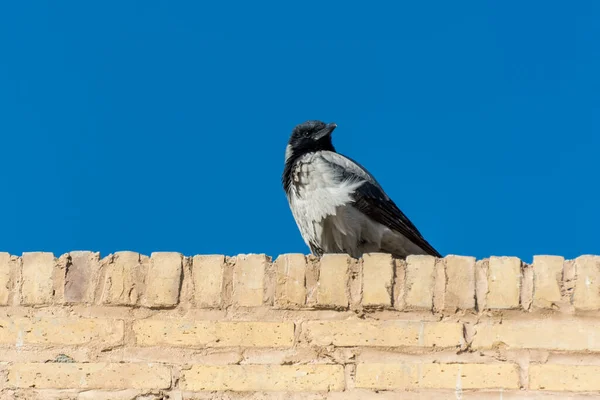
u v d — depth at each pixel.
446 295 11.60
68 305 11.88
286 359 11.45
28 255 12.11
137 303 11.83
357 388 11.22
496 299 11.55
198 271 11.94
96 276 12.02
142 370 11.48
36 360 11.61
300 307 11.70
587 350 11.27
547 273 11.62
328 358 11.41
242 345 11.55
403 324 11.48
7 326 11.77
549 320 11.45
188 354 11.56
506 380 11.16
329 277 11.77
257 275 11.88
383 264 11.75
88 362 11.56
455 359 11.30
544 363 11.23
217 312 11.75
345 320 11.58
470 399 11.09
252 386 11.32
